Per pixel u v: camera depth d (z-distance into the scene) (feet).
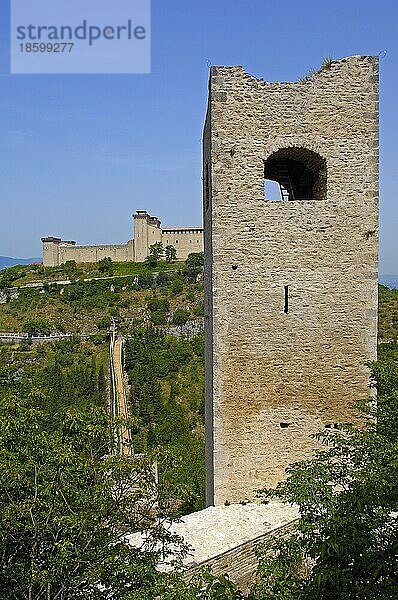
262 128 45.80
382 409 36.70
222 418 46.75
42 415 27.45
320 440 46.98
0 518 22.56
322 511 27.91
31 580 22.91
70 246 411.34
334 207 46.44
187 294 299.58
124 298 309.22
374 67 46.09
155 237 394.52
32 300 320.91
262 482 47.11
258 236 46.24
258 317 46.50
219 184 45.80
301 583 24.84
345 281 46.73
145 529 26.71
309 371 46.88
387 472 26.27
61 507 23.59
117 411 144.25
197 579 24.25
